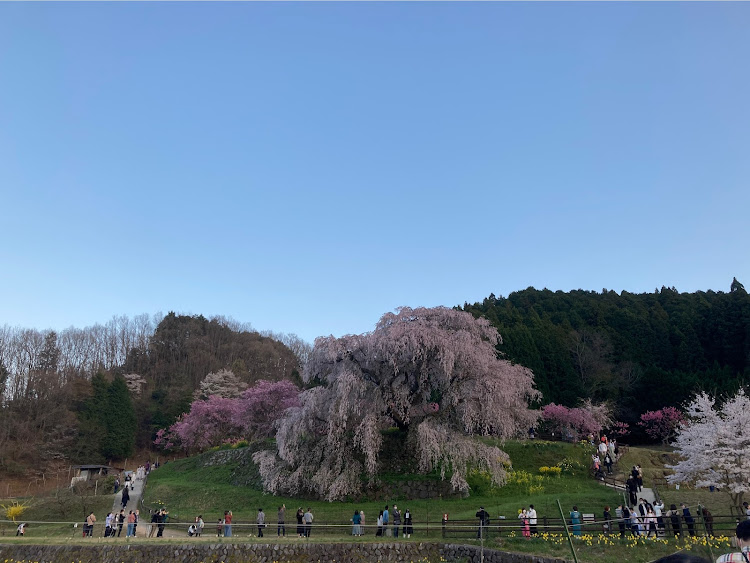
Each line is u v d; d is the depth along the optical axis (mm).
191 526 26234
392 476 32062
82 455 63500
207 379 71188
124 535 27547
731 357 60125
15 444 61500
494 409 29672
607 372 55031
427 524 24859
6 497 49969
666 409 46969
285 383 47844
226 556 21891
